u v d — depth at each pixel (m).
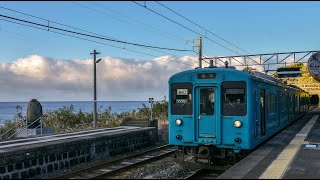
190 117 12.75
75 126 26.52
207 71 12.56
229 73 12.32
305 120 28.53
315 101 51.50
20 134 20.97
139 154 16.45
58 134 17.75
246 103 12.09
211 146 12.56
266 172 9.57
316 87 51.38
